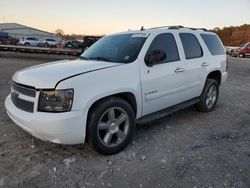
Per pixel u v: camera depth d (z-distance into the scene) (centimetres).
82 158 352
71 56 1994
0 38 4381
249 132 470
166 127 481
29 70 368
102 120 352
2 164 329
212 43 588
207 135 448
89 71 340
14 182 294
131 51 409
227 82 1116
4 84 812
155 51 411
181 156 365
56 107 310
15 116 340
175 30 488
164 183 301
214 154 374
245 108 645
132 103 391
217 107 640
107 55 427
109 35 502
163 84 432
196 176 315
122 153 371
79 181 300
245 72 1552
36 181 297
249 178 313
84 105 320
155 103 427
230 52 3459
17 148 373
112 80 351
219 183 301
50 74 332
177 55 470
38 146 381
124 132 375
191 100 532
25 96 334
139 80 388
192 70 500
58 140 318
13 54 2166
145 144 402
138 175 316
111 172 321
